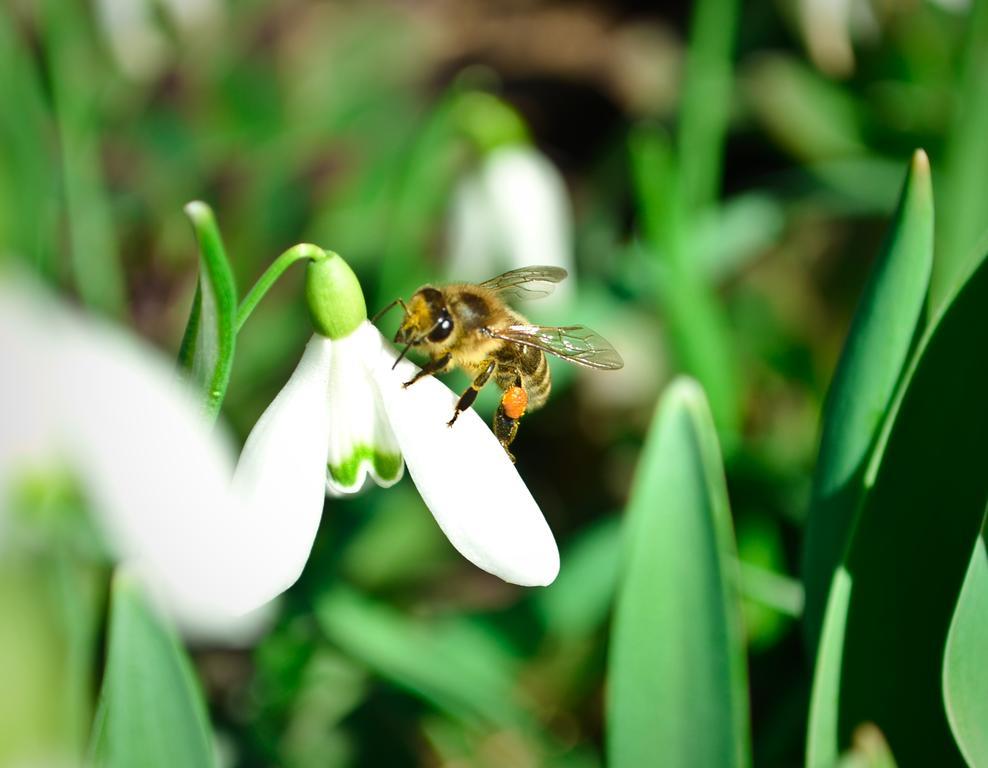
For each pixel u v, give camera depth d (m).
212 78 0.37
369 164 0.36
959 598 0.19
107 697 0.18
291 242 0.34
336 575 0.26
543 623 0.27
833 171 0.35
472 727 0.27
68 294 0.30
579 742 0.27
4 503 0.16
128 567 0.18
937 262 0.28
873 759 0.19
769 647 0.26
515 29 0.49
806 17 0.32
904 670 0.20
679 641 0.20
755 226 0.32
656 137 0.39
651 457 0.20
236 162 0.37
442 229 0.34
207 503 0.16
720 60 0.31
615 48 0.48
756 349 0.33
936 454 0.20
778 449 0.29
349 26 0.40
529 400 0.23
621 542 0.27
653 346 0.34
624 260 0.31
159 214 0.36
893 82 0.37
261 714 0.26
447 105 0.29
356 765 0.26
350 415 0.19
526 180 0.29
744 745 0.20
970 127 0.27
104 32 0.29
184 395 0.18
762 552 0.27
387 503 0.27
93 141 0.30
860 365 0.20
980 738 0.20
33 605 0.17
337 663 0.26
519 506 0.19
